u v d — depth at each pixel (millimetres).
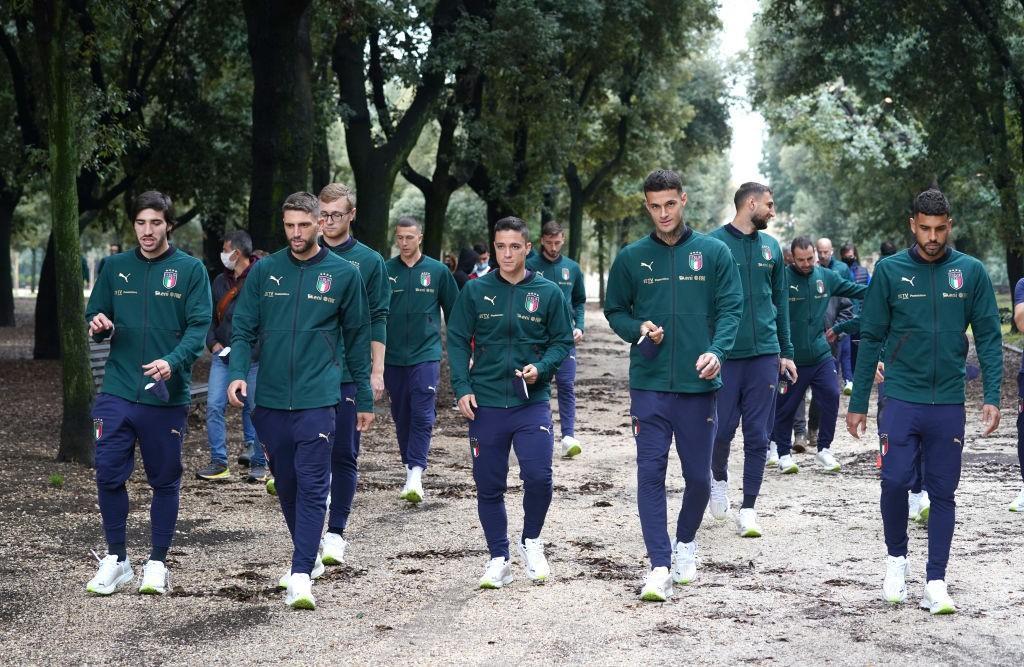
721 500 7941
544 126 25641
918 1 25406
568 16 23344
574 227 36000
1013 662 4914
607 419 14547
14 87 20766
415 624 5516
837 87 32906
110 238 54094
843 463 10570
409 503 8680
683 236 6152
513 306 6227
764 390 7520
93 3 16219
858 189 40312
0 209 37594
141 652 5070
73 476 9430
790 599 5941
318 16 18375
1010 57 24953
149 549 7031
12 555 6754
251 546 7180
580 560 6832
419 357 8766
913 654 5023
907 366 5852
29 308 55938
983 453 10977
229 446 11531
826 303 9977
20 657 4988
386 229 19516
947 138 27609
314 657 5012
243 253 9586
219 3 21391
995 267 57375
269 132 14320
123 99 18203
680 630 5395
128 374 5996
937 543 5742
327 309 5941
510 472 9969
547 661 4945
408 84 19875
